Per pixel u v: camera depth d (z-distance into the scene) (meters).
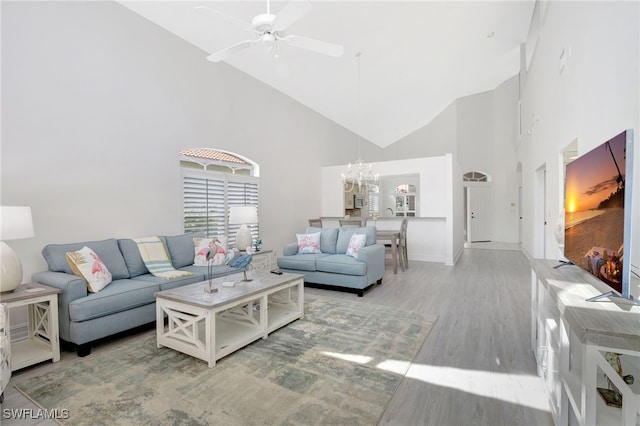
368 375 2.20
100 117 3.54
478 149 10.53
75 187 3.33
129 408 1.85
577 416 1.28
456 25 5.48
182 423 1.72
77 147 3.35
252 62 5.28
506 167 10.18
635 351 1.07
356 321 3.24
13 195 2.92
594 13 2.68
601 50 2.52
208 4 3.79
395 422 1.73
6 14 2.87
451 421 1.74
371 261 4.42
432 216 6.80
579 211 1.87
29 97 3.01
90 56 3.45
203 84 4.75
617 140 1.40
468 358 2.45
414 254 7.03
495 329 3.01
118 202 3.70
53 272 2.85
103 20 3.56
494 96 10.30
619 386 1.12
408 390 2.03
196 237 4.28
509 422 1.73
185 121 4.48
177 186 4.37
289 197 6.66
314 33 4.64
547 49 4.73
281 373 2.23
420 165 6.91
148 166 4.02
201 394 1.99
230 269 3.87
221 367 2.33
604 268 1.51
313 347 2.65
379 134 10.45
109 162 3.62
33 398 1.97
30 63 3.01
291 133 6.76
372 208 11.03
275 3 3.79
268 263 5.46
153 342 2.80
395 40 5.35
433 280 5.07
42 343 2.62
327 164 8.13
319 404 1.88
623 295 1.32
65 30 3.25
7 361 1.97
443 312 3.51
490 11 5.41
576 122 3.24
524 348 2.61
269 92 6.12
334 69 5.93
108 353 2.59
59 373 2.27
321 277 4.45
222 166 5.29
